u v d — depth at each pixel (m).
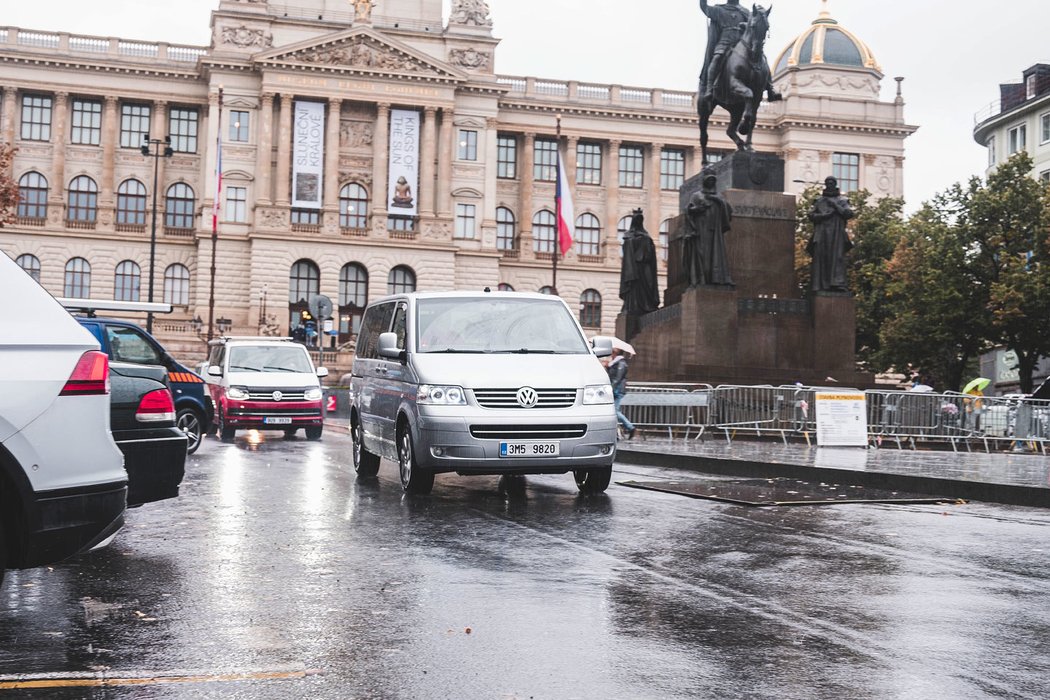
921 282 48.75
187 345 74.88
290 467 16.91
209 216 77.38
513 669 5.41
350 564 8.23
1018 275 43.44
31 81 77.62
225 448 21.64
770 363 24.67
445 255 80.31
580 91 87.88
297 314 78.31
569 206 58.38
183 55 80.75
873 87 89.06
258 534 9.70
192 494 12.79
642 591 7.34
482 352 12.88
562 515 11.09
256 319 76.38
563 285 87.12
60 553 6.01
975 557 9.00
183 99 79.75
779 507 12.18
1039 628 6.47
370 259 79.06
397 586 7.43
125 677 5.22
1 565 5.85
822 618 6.64
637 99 88.50
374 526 10.23
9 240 77.75
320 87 78.38
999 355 62.38
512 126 86.12
